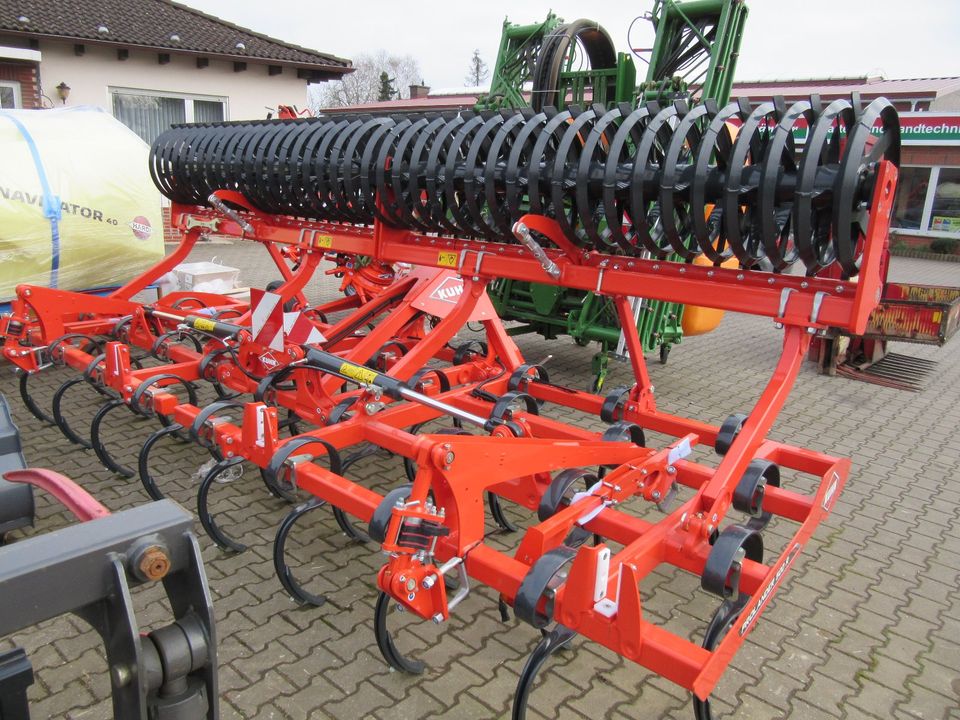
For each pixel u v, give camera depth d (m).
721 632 2.29
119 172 5.98
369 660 2.58
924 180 17.31
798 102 2.69
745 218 2.95
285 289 4.55
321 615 2.82
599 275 3.30
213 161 4.80
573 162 3.26
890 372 6.90
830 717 2.39
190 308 5.56
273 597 2.92
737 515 3.79
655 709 2.39
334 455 3.11
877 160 2.71
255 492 3.79
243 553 3.22
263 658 2.57
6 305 5.48
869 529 3.70
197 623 1.17
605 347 5.44
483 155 3.66
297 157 4.21
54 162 5.57
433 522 2.17
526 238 3.17
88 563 1.06
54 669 2.48
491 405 3.79
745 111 2.82
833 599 3.06
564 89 5.61
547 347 7.26
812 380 6.51
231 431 3.13
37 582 1.01
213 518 3.50
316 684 2.45
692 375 6.47
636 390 3.79
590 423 5.13
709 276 3.06
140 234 6.15
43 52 10.98
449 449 2.24
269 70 13.52
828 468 3.06
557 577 2.10
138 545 1.10
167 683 1.15
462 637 2.73
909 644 2.78
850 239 2.62
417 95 26.16
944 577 3.26
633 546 2.29
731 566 2.24
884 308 6.61
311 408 3.66
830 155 2.79
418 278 4.93
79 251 5.70
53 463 4.02
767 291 2.85
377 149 4.00
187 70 12.52
